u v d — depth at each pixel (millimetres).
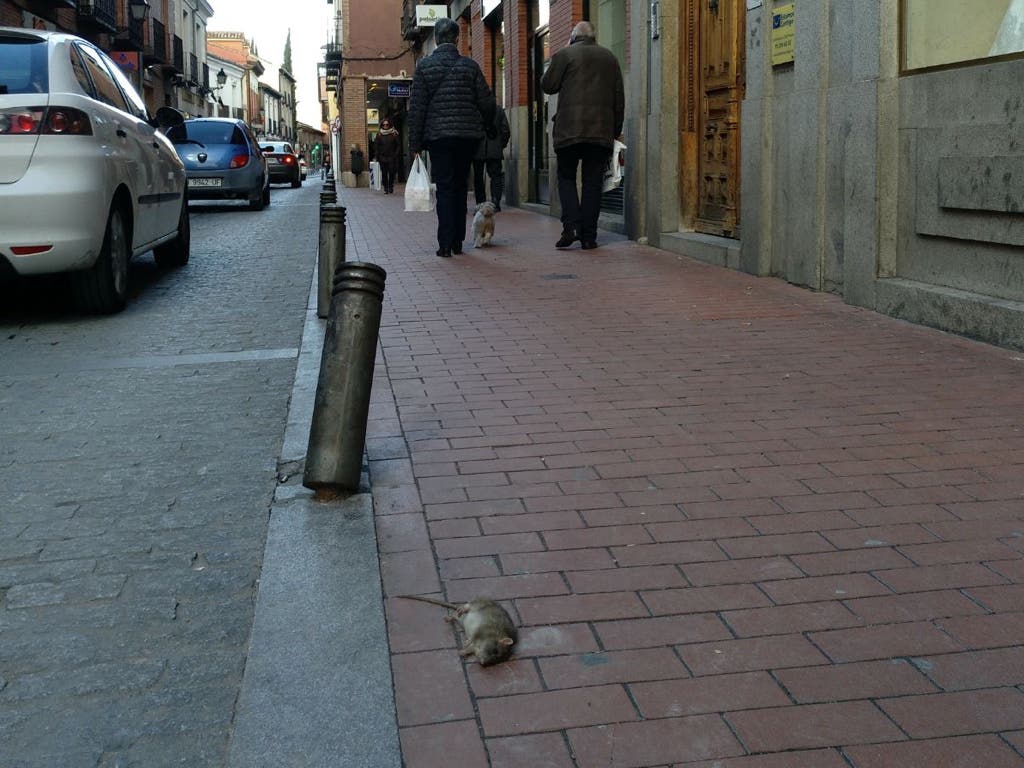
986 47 6457
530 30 20406
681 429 4773
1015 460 4270
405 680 2672
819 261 8281
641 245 12102
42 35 7902
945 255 6957
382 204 22844
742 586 3178
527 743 2396
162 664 2838
